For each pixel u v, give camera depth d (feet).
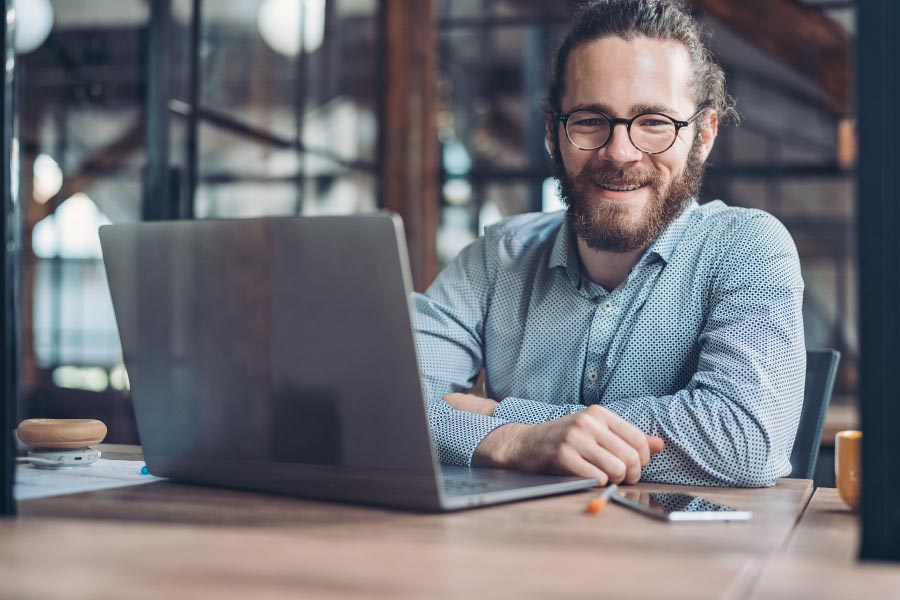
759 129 23.00
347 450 3.13
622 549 2.45
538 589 2.00
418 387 2.93
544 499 3.37
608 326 5.23
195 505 3.13
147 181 11.53
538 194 23.21
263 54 13.57
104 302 13.16
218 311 3.35
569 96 5.15
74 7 11.73
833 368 5.29
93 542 2.50
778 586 2.06
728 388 4.21
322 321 3.10
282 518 2.89
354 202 16.56
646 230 5.06
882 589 2.04
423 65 18.03
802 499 3.52
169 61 11.54
